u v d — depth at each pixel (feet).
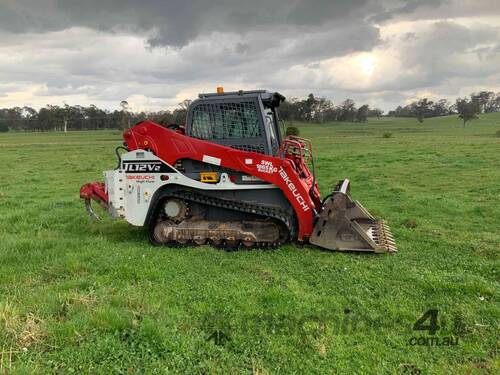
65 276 18.79
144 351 12.41
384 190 43.70
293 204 22.77
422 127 278.26
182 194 23.70
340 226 22.35
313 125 316.19
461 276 18.35
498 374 11.73
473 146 91.61
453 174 52.70
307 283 18.10
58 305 15.02
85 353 12.24
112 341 12.75
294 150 26.55
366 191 43.73
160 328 13.37
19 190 49.49
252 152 23.03
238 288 17.25
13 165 79.61
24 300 15.52
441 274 18.75
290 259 21.17
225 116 23.58
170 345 12.67
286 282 17.97
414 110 487.20
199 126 23.80
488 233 26.22
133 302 15.49
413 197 38.32
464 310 15.33
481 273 19.27
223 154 22.98
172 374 11.55
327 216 22.44
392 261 20.85
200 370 11.79
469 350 12.87
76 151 116.26
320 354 12.60
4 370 11.27
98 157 95.71
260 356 12.51
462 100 423.23
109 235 26.45
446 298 16.39
